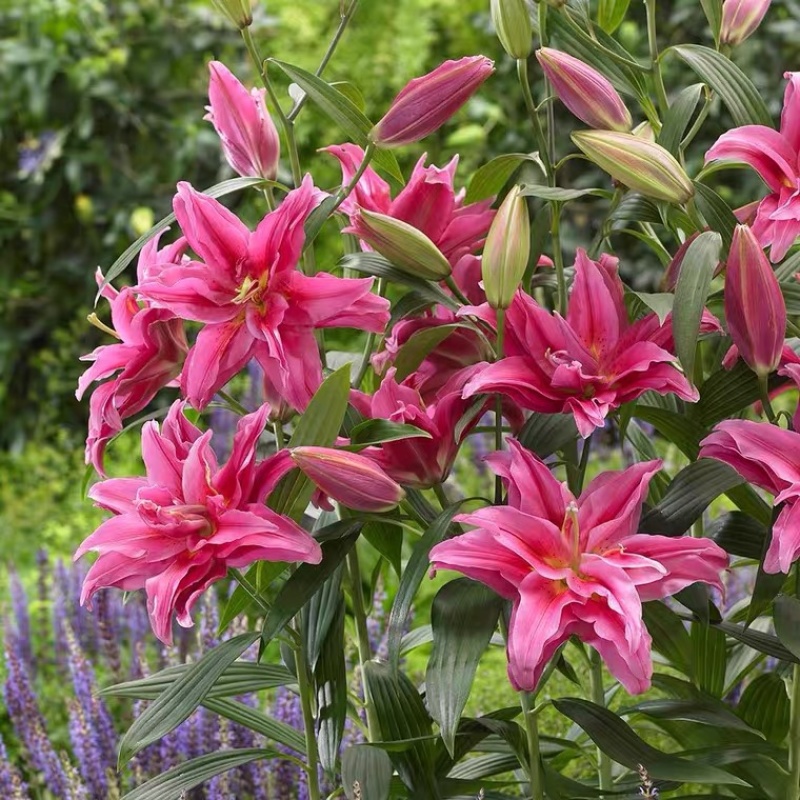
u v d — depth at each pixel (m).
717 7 1.25
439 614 1.02
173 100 3.97
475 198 1.27
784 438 1.00
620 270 3.57
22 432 4.00
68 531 3.14
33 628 2.57
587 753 1.29
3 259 4.07
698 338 1.09
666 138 1.13
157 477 1.04
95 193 3.99
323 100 1.13
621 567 0.94
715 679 1.30
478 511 0.99
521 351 1.08
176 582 0.98
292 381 1.04
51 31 3.80
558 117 3.67
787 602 1.06
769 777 1.22
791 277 1.21
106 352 1.12
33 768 2.04
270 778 1.67
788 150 1.08
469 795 1.29
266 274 1.04
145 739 1.06
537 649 0.92
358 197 1.20
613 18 1.32
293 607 1.05
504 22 1.09
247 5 1.14
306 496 1.08
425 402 1.19
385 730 1.14
